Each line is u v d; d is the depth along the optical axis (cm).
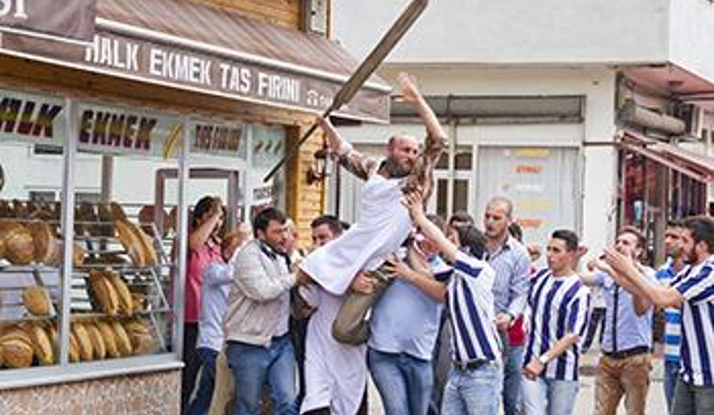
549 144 2473
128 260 1202
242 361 1120
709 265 985
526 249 1331
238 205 1345
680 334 1058
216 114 1297
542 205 2484
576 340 1127
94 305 1166
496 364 1014
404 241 1010
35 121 1105
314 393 1030
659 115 2689
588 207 2455
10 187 1094
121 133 1189
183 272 1248
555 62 2420
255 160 1371
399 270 1008
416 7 1046
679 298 988
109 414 1166
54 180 1125
